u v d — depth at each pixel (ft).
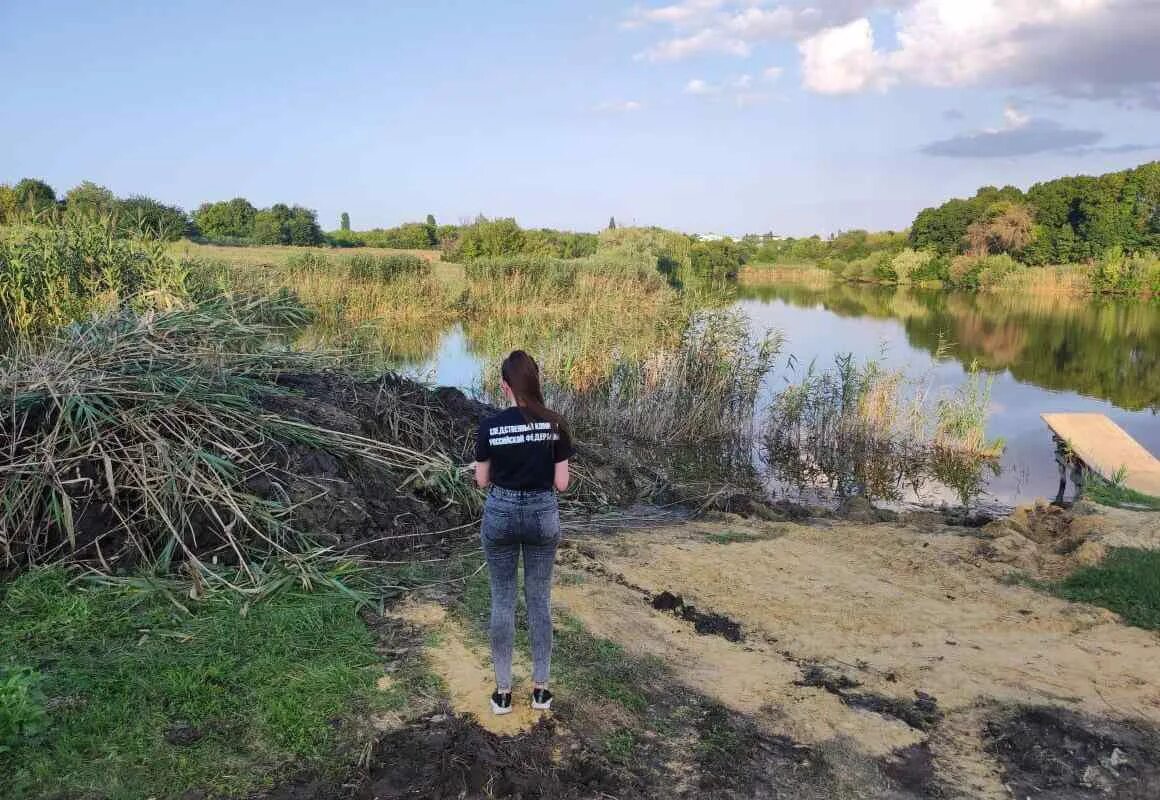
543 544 13.47
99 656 14.38
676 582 21.17
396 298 93.56
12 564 17.34
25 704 11.93
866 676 16.46
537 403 13.11
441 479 24.29
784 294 187.73
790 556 24.07
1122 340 96.12
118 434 19.92
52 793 11.03
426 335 82.43
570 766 12.68
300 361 28.43
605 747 13.25
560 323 86.43
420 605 17.90
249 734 12.66
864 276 262.06
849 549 25.02
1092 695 16.05
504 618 13.60
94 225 49.73
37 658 14.08
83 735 12.17
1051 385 65.41
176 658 14.46
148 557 18.16
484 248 145.48
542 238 160.35
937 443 45.34
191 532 18.58
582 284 101.24
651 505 30.40
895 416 47.73
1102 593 21.18
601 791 12.23
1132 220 206.39
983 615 19.86
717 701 15.06
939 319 123.85
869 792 12.85
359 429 25.00
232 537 18.56
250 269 74.64
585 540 24.59
